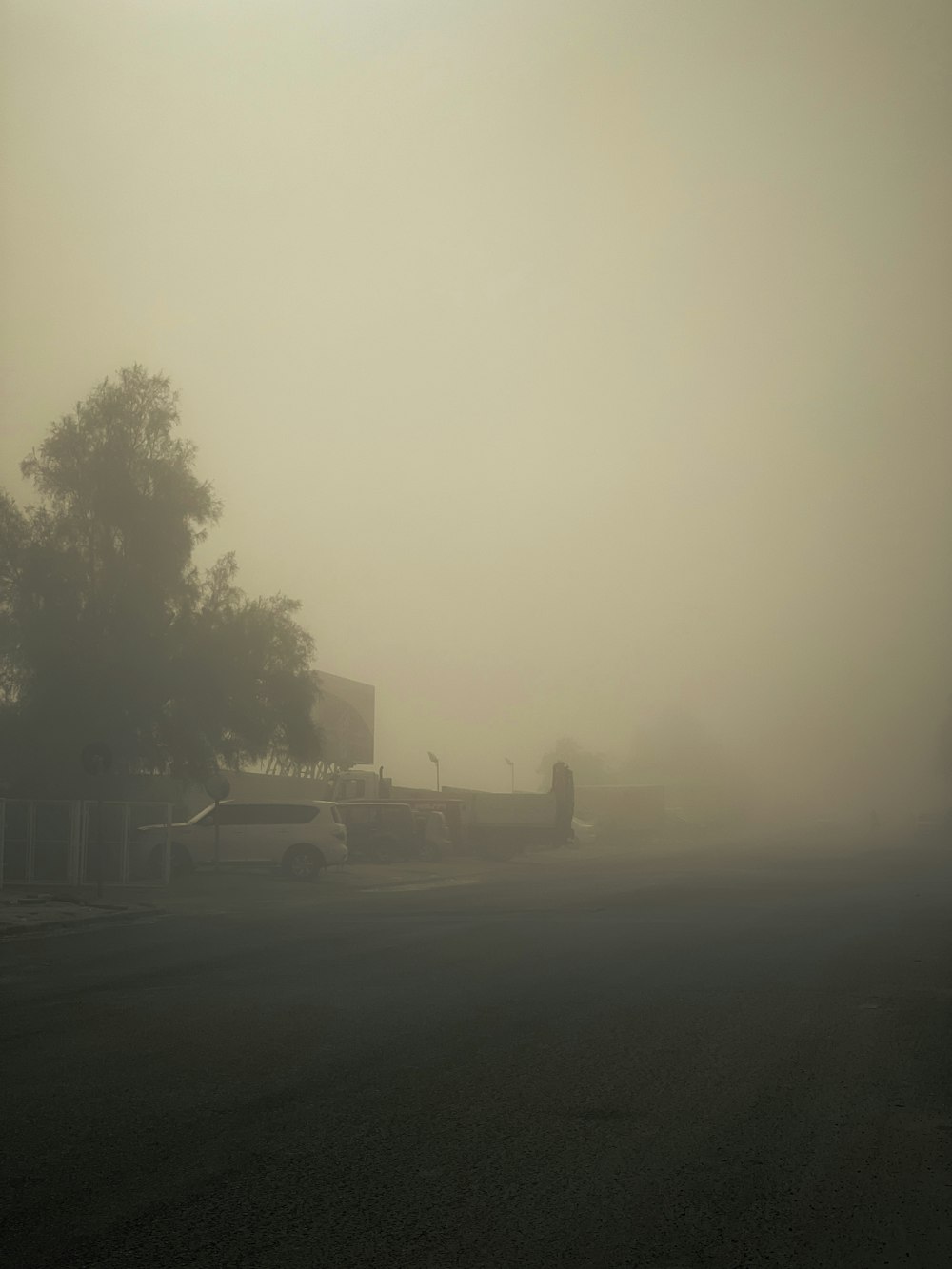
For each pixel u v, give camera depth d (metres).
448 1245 4.74
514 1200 5.29
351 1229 4.92
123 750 34.25
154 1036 9.31
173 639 35.19
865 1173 5.73
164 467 35.59
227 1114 6.84
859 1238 4.86
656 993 11.55
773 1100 7.24
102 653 33.53
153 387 36.38
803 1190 5.46
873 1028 9.70
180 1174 5.68
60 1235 4.86
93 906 21.83
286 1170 5.74
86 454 35.41
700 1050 8.76
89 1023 9.88
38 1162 5.87
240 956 14.76
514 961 14.12
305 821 31.44
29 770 33.62
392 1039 9.19
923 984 12.21
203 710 34.72
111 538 34.97
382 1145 6.19
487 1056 8.52
